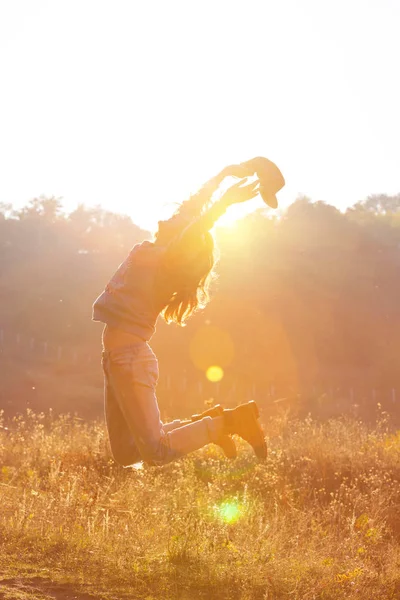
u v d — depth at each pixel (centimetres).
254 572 577
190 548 606
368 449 1123
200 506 756
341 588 586
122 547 597
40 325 8069
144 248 389
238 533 672
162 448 376
